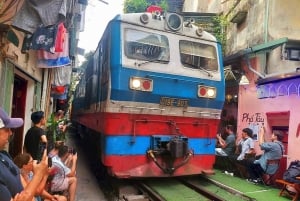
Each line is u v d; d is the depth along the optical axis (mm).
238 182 8602
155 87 7688
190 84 8086
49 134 9453
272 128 9992
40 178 2570
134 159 7578
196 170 8148
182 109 8062
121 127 7508
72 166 6297
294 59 10266
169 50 8070
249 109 11117
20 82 8648
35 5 4598
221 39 15078
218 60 8656
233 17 13008
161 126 7875
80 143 17312
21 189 2688
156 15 8117
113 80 7445
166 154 7789
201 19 15570
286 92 9062
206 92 8258
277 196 7270
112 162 7414
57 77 12102
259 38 11281
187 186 8469
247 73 11438
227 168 10320
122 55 7535
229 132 10891
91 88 10891
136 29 7875
